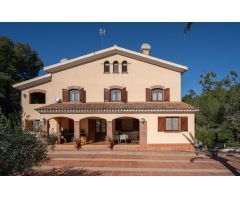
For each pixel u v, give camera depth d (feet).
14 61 121.49
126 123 88.74
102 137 88.79
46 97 85.61
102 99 85.25
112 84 85.51
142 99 84.94
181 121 76.02
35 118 84.84
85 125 88.33
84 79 85.76
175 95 84.64
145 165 52.90
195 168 50.31
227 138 87.15
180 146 75.72
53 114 76.13
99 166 51.47
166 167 51.01
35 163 30.30
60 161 57.06
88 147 75.66
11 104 96.02
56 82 85.87
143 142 75.87
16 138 26.45
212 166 52.54
